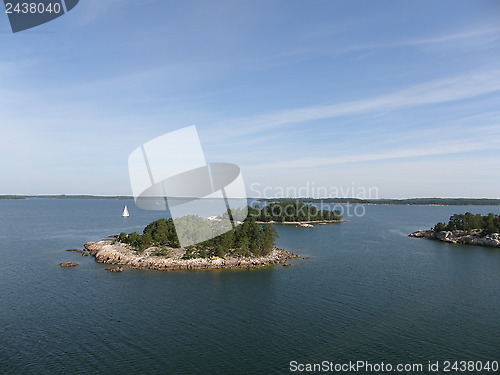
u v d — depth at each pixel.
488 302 77.56
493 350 55.25
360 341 57.78
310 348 55.38
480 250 148.12
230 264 112.69
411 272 106.25
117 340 57.53
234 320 66.38
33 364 49.78
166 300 78.25
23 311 70.31
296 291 85.50
